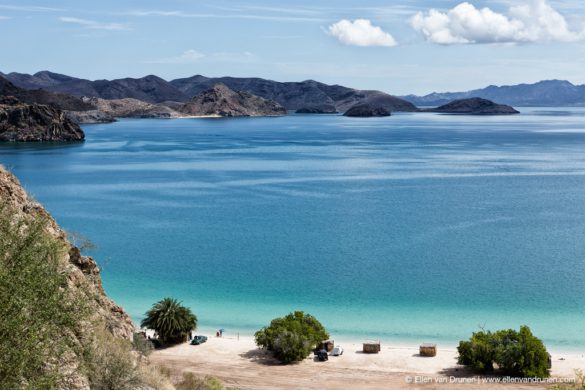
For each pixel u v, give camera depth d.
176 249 122.44
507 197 185.50
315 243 127.25
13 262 23.20
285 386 56.00
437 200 181.12
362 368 61.62
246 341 71.19
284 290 94.19
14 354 21.00
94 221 152.38
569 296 89.81
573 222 147.12
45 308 22.81
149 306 86.12
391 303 87.12
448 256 114.88
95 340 30.36
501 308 84.44
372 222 149.38
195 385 43.53
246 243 127.81
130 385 30.48
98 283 39.62
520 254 115.94
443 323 78.50
